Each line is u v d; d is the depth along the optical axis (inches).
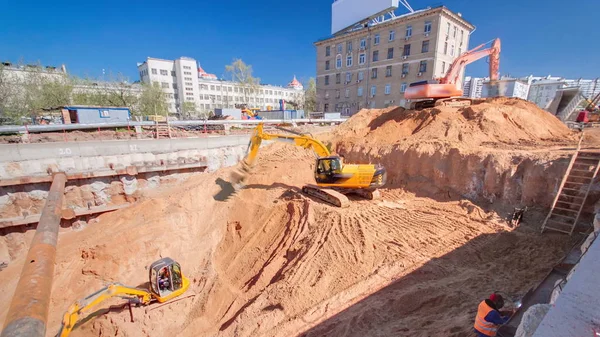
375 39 1913.1
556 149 536.7
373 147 762.2
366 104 2016.5
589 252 82.3
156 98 1720.0
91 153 637.9
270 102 3747.5
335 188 637.9
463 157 563.8
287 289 400.5
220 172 755.4
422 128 774.5
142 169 679.7
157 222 581.9
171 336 423.2
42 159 587.2
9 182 541.6
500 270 353.4
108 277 500.7
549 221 411.8
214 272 537.6
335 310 339.9
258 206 643.5
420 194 615.5
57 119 1135.6
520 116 717.9
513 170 490.3
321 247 466.3
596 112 978.1
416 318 300.4
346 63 2111.2
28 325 190.5
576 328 64.2
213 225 636.1
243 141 869.2
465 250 404.2
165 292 458.6
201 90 3216.0
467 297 313.9
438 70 1676.9
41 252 310.7
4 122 1007.6
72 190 613.0
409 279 364.2
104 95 1518.2
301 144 630.5
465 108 777.6
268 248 551.8
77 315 346.3
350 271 406.3
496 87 943.7
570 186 418.3
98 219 637.3
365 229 485.4
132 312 426.0
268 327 347.3
